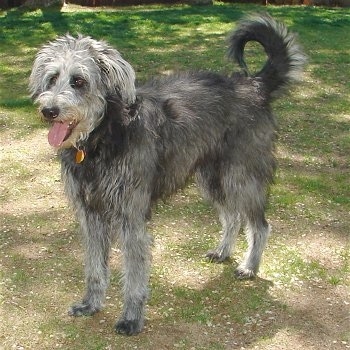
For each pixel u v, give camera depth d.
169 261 2.61
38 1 8.41
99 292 2.30
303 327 2.24
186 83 2.38
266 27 2.52
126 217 2.14
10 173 3.28
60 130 2.03
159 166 2.21
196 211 2.98
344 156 3.56
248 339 2.18
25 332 2.20
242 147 2.43
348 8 9.05
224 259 2.62
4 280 2.46
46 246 2.68
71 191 2.17
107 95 2.05
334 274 2.53
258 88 2.47
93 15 7.55
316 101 4.41
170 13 7.81
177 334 2.21
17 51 5.74
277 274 2.54
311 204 3.05
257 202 2.50
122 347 2.15
